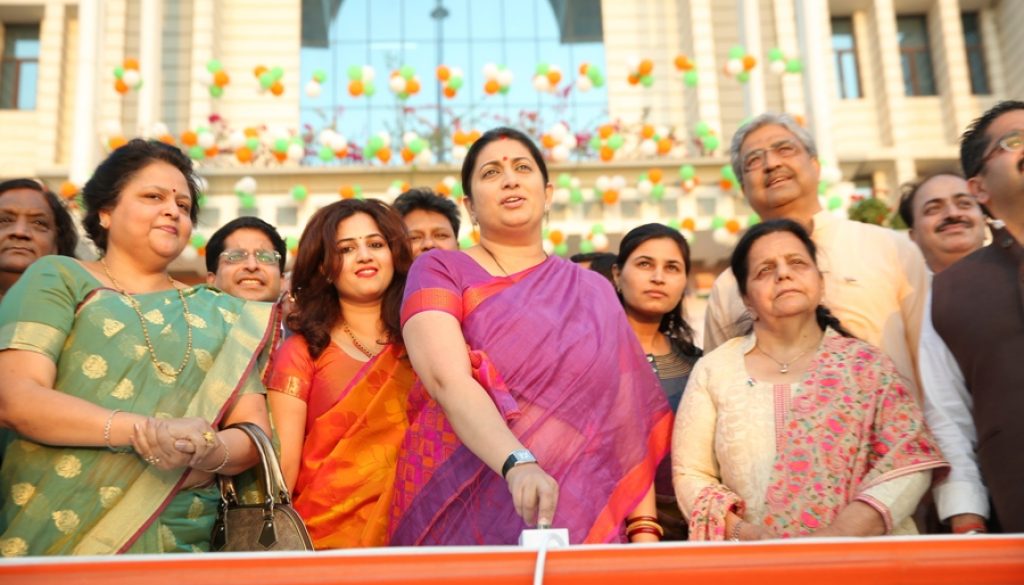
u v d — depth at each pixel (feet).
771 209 11.51
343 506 9.23
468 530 7.98
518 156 8.86
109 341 8.00
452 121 37.45
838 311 10.44
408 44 45.96
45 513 7.55
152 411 7.98
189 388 8.23
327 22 45.98
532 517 6.35
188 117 43.04
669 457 9.92
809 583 4.94
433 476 8.31
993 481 8.79
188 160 9.20
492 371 7.87
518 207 8.68
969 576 4.98
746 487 8.59
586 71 34.35
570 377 8.08
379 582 4.87
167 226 8.68
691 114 44.55
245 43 44.75
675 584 4.91
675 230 11.80
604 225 35.83
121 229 8.63
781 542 5.03
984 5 48.65
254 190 34.24
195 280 34.04
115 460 7.72
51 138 42.93
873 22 47.55
